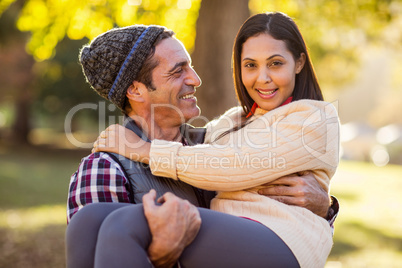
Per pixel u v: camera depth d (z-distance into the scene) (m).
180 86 2.50
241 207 2.18
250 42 2.47
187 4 6.00
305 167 2.22
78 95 24.39
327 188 2.37
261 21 2.47
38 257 7.86
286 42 2.45
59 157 25.66
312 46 13.19
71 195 2.23
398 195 17.72
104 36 2.51
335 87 22.16
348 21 8.39
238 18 5.57
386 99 43.03
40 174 19.25
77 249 1.87
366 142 36.75
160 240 1.76
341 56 17.50
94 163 2.24
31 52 6.30
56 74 24.41
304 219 2.11
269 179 2.17
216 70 5.52
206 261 1.87
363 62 20.67
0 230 9.72
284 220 2.06
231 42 5.54
